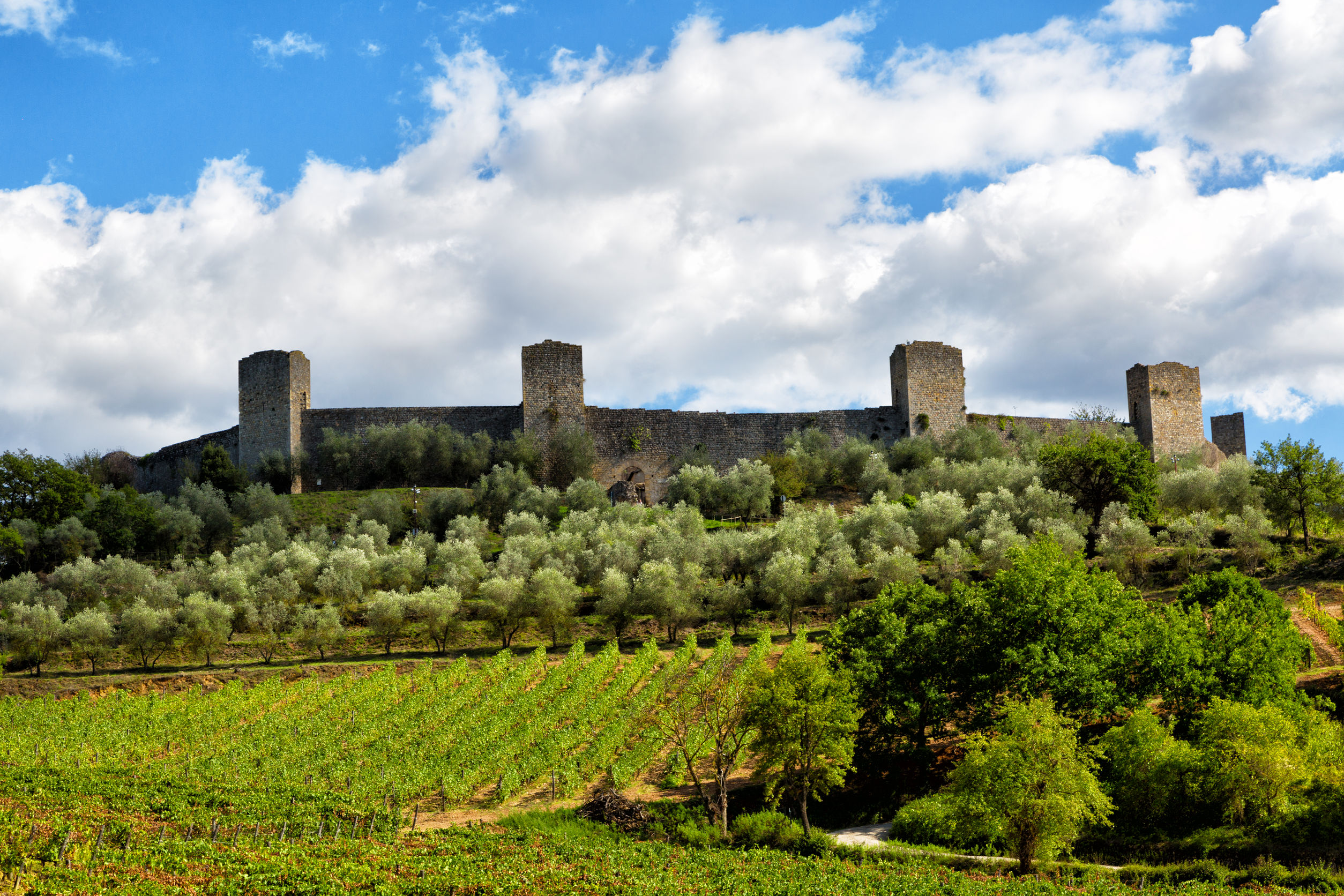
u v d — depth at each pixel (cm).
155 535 8269
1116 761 3606
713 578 7119
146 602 6750
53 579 7238
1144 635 4278
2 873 2594
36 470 8612
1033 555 4453
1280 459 7225
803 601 6644
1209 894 2764
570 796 4172
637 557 7356
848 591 6656
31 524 8019
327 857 3159
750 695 3803
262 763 4488
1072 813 3078
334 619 6506
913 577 6494
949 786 3481
